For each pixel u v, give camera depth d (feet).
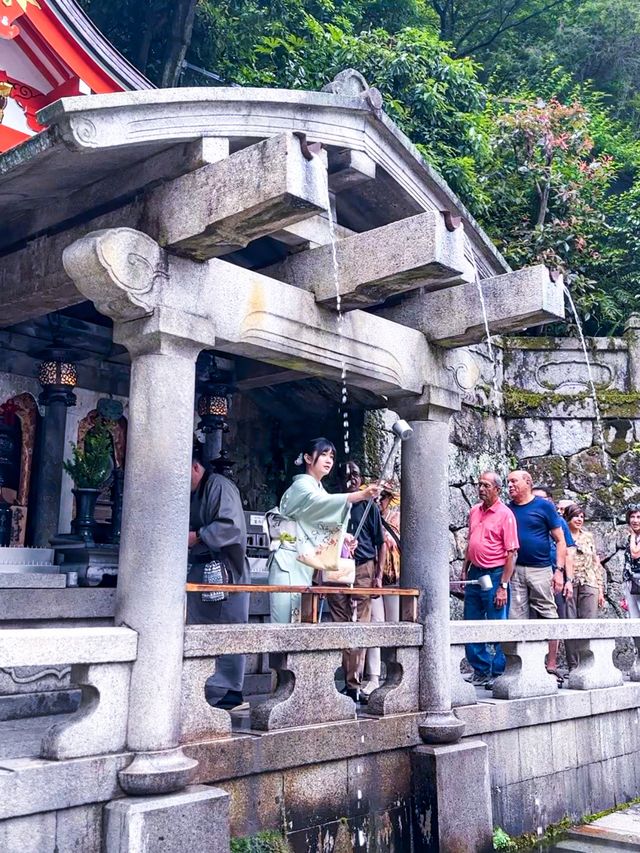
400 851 15.06
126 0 44.62
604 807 19.89
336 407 27.22
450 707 16.30
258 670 21.02
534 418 34.14
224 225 11.89
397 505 22.12
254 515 25.13
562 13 58.34
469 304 16.58
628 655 31.63
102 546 19.19
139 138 11.76
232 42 44.93
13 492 21.52
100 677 11.34
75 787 10.78
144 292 12.16
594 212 40.09
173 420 12.32
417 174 16.44
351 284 14.35
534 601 22.00
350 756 14.38
